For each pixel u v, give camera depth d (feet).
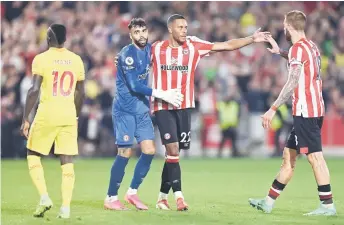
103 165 198.08
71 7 266.57
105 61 237.86
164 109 107.76
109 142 226.79
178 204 107.04
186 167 194.39
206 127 232.32
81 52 242.37
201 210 108.27
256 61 247.29
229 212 106.11
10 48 242.78
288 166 107.04
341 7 273.33
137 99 108.17
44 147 100.58
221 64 241.76
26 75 229.66
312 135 104.83
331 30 264.72
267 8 273.95
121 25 258.57
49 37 100.78
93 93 226.17
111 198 108.68
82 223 94.94
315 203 119.44
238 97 228.02
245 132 232.94
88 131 225.15
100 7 266.98
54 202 118.93
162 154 224.33
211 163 207.82
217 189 141.90
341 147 233.35
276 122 225.35
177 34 106.63
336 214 105.91
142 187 143.43
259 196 129.59
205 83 234.38
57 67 100.12
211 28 263.08
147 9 271.08
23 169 184.65
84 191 136.77
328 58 254.47
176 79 107.34
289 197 128.16
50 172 177.17
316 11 271.69
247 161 215.10
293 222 97.45
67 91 100.68
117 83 108.68
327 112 235.20
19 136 219.00
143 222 95.91
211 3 272.92
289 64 104.47
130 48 106.63
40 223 95.04
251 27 266.36
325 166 105.50
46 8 264.31
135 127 108.78
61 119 100.07
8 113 218.38
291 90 102.63
